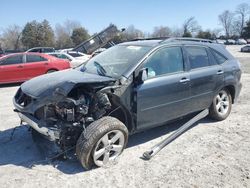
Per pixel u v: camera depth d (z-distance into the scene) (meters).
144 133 5.39
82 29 73.94
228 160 4.34
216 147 4.78
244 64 20.91
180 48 5.17
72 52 16.81
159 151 4.61
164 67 4.82
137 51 4.79
